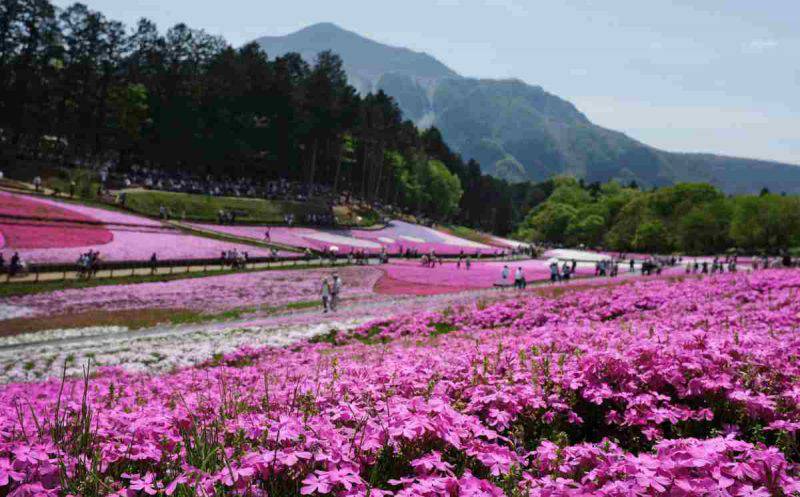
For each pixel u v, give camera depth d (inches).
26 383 467.8
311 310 1200.2
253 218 3216.0
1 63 3211.1
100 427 170.1
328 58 4822.8
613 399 204.4
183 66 4220.0
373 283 1797.5
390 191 6363.2
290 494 129.4
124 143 3727.9
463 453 153.8
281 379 290.0
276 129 4451.3
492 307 739.4
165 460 147.9
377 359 327.9
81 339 872.9
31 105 3289.9
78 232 1940.2
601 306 709.3
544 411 195.8
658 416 181.9
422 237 4239.7
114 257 1745.8
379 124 5032.0
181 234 2389.3
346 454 135.2
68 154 3513.8
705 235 4845.0
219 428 161.9
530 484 132.5
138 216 2578.7
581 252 4345.5
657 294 727.1
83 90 3516.2
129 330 958.4
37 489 117.4
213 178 4124.0
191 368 568.4
